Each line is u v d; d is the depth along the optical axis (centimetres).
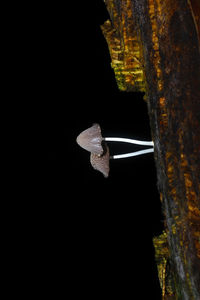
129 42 33
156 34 29
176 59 27
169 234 30
